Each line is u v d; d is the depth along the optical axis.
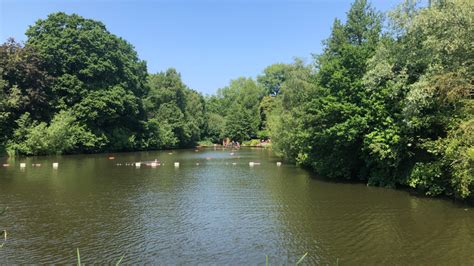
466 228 14.57
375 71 23.02
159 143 77.00
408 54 22.09
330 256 11.83
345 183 27.06
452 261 11.20
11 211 17.80
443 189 20.69
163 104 84.44
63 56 59.94
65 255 11.95
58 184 25.98
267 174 32.75
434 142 19.81
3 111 48.97
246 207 18.95
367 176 28.03
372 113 23.88
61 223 15.77
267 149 81.44
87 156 54.06
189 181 28.20
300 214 17.38
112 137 65.81
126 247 12.76
